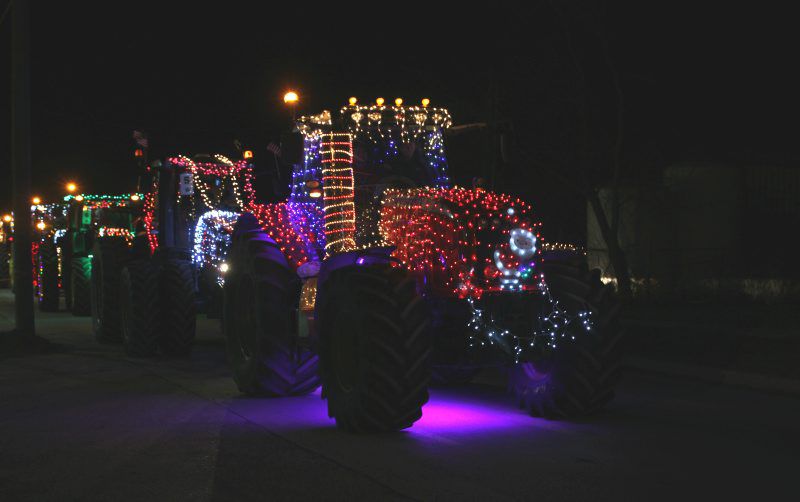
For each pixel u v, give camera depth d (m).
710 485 6.28
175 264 14.16
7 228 36.28
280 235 10.41
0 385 11.11
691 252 24.27
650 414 8.95
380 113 10.02
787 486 6.26
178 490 6.29
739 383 10.94
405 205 9.12
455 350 8.64
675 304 19.88
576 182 23.88
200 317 22.23
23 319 15.10
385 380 7.71
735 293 20.55
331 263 8.67
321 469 6.77
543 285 8.80
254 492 6.19
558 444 7.55
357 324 7.90
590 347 8.41
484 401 9.79
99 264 16.17
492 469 6.71
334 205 9.73
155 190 15.36
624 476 6.52
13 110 15.58
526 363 9.12
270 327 9.88
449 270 8.74
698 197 24.31
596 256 25.17
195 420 8.77
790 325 15.43
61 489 6.36
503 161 9.98
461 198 9.02
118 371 12.36
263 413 9.16
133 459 7.17
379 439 7.80
